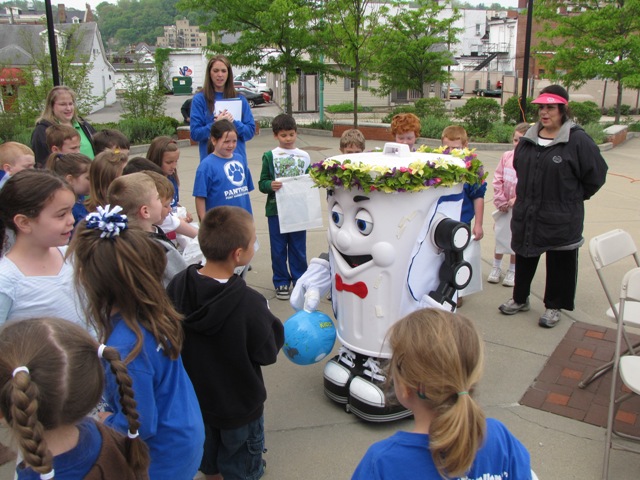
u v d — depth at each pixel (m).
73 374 1.37
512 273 5.27
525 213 4.29
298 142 15.85
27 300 2.29
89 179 3.39
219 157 4.48
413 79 22.88
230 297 2.22
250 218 2.37
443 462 1.35
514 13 57.94
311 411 3.37
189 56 53.69
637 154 13.34
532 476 1.49
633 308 3.58
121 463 1.54
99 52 42.88
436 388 1.36
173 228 3.47
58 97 4.90
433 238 2.96
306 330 3.11
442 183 2.86
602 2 18.69
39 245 2.34
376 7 21.73
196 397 2.16
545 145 4.16
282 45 17.67
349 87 28.89
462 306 4.84
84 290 2.04
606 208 8.05
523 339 4.23
